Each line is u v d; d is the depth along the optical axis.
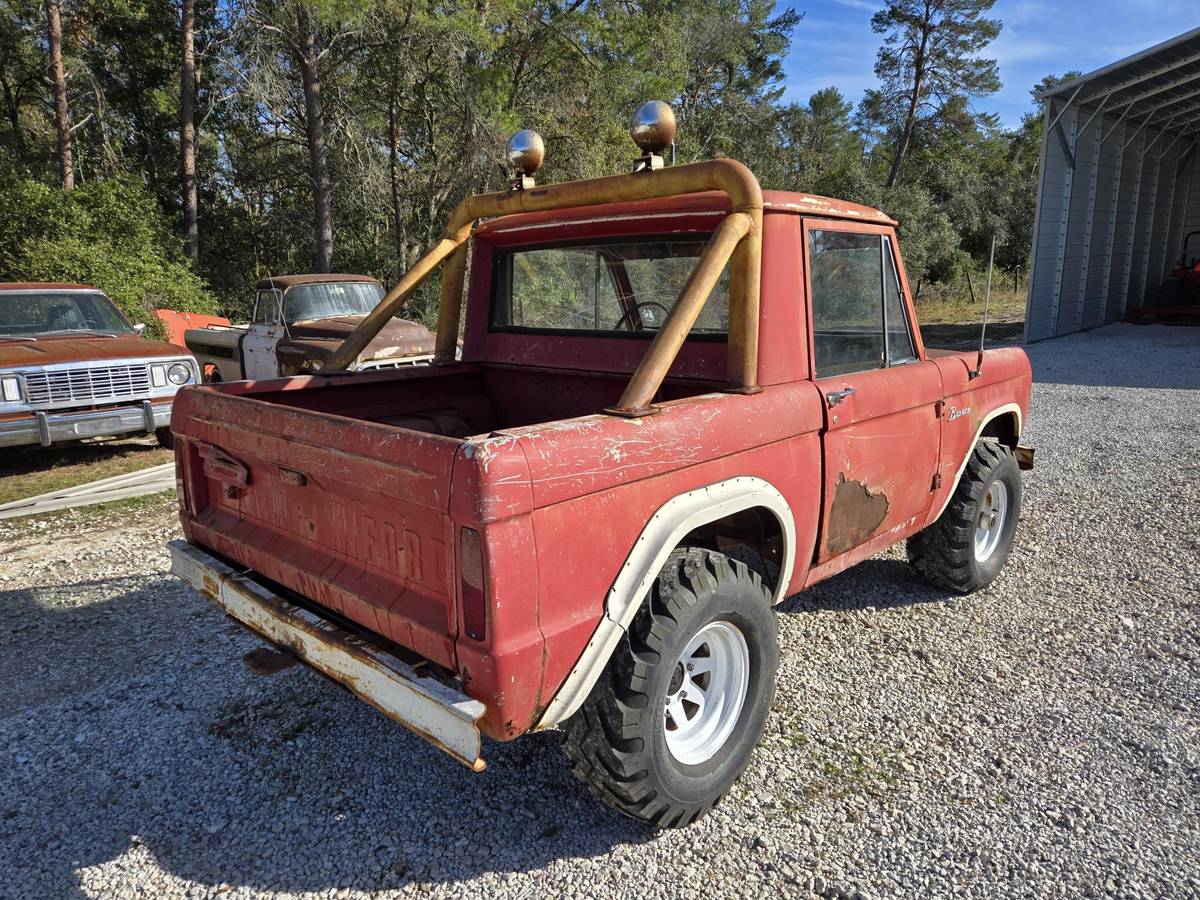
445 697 2.07
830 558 3.27
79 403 7.52
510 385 4.02
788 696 3.48
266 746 3.17
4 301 8.44
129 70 29.83
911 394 3.54
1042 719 3.29
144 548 5.45
